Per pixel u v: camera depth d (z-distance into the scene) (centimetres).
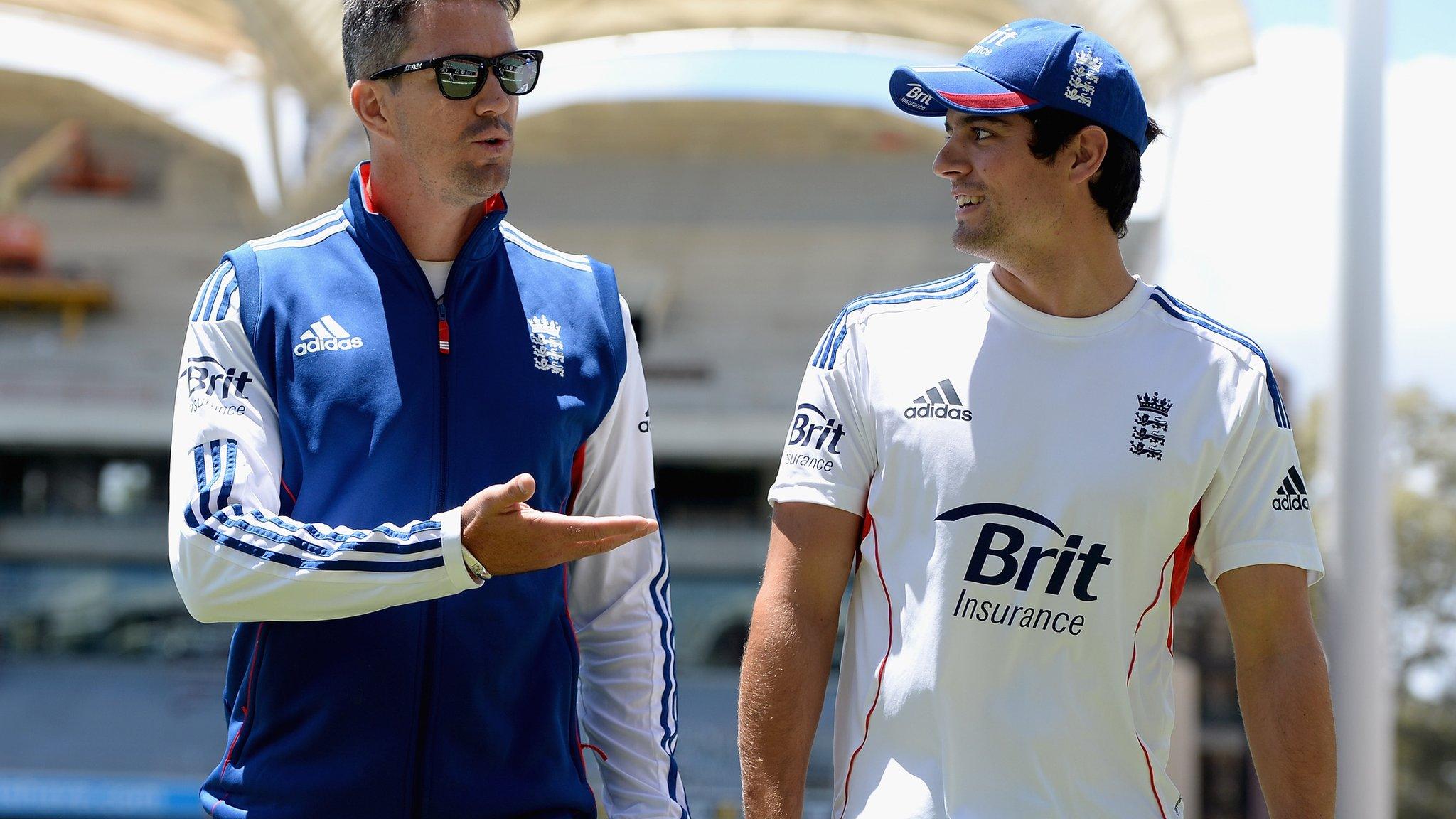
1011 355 721
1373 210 2952
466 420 716
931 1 8344
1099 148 715
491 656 709
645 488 795
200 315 708
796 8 8688
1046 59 709
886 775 704
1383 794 2736
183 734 6625
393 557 629
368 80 716
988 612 695
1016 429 707
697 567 7594
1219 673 6097
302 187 9312
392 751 690
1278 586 709
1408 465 10144
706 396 8519
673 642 795
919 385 725
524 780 716
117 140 10638
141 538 7769
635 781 760
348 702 691
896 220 9862
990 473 703
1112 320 726
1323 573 723
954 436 711
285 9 7131
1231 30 7062
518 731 723
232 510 652
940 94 706
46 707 6812
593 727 781
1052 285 728
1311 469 9031
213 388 691
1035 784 688
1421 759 9338
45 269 9581
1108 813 694
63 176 10262
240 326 707
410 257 732
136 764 6353
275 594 640
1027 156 713
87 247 9825
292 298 715
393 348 715
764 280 9519
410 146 712
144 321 9300
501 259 764
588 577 789
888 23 8781
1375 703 2761
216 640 7338
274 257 726
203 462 670
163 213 10150
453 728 699
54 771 6266
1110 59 721
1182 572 730
